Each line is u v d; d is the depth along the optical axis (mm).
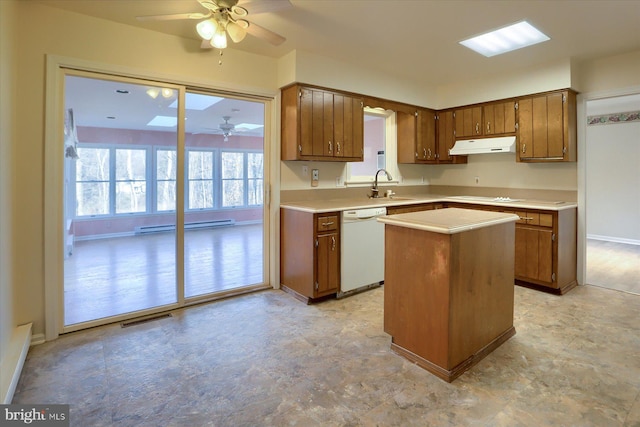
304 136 3537
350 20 2771
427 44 3277
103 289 3174
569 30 2961
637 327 2803
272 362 2307
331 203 3758
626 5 2525
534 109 3930
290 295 3600
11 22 2309
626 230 6191
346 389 2016
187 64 3137
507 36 3104
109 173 3051
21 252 2518
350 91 3869
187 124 3787
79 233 2961
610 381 2070
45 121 2562
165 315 3086
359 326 2855
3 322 2148
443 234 2088
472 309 2246
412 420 1757
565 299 3449
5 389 1836
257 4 2074
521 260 3793
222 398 1935
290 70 3482
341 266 3479
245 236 4133
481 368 2225
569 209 3723
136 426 1716
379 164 4969
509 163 4488
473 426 1712
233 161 3963
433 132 4883
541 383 2059
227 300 3457
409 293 2311
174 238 3246
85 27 2686
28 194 2531
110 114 2979
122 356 2381
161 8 2588
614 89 3576
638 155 6023
